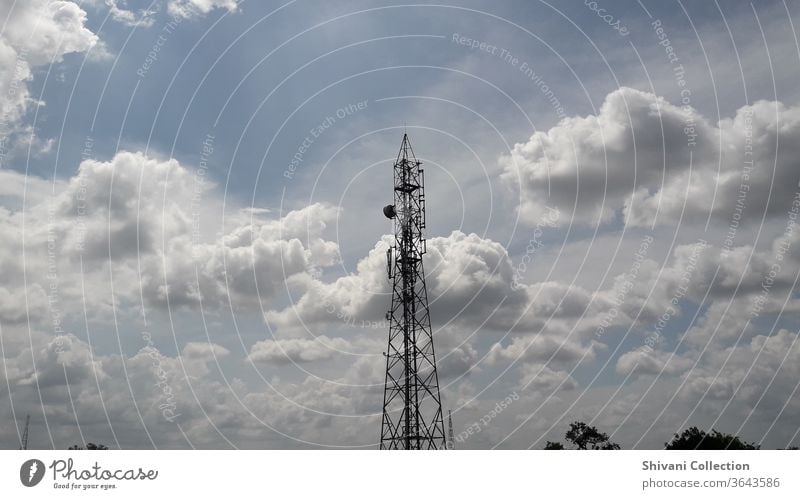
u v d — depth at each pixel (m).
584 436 93.06
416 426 73.06
